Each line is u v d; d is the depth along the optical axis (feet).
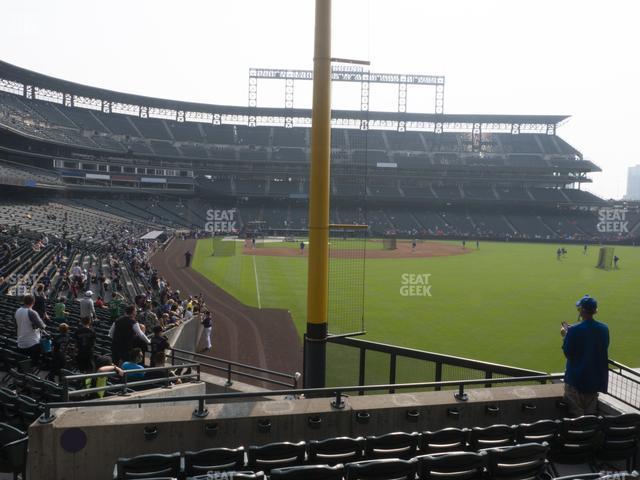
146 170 251.19
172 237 209.87
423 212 283.79
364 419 19.08
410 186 292.40
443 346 59.26
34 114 215.31
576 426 17.52
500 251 195.72
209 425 17.74
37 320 30.76
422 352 31.45
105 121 260.01
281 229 257.34
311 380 26.40
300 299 89.51
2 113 176.96
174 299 69.15
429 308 82.53
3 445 17.52
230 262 142.10
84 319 31.17
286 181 292.40
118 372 24.98
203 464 15.21
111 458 17.12
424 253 183.83
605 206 288.71
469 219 278.26
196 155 272.10
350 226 28.63
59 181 202.49
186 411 18.16
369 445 16.61
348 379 33.09
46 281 73.46
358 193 258.16
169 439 17.48
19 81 221.25
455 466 14.82
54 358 30.22
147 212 246.88
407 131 306.55
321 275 26.07
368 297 92.43
